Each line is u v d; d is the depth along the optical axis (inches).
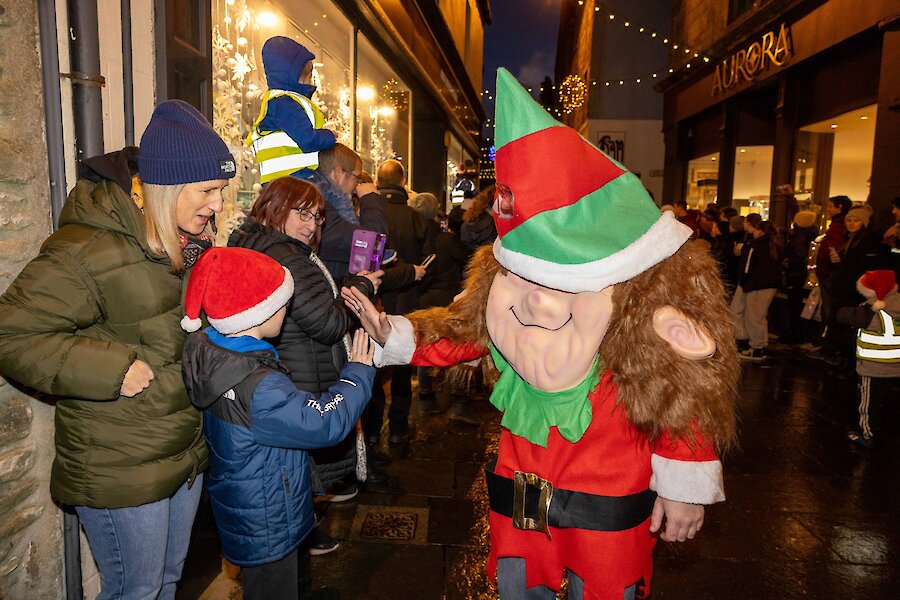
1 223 76.2
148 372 66.9
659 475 63.5
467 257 204.4
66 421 68.5
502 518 72.3
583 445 65.6
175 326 72.0
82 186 68.8
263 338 76.2
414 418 200.1
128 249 68.1
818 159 418.6
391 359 78.3
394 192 183.5
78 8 83.8
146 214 69.7
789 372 280.4
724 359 61.9
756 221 312.8
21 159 78.2
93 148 86.9
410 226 183.8
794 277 348.5
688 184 655.8
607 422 64.7
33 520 83.6
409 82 371.2
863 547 127.0
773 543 128.1
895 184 289.1
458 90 558.9
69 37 84.4
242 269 68.1
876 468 168.4
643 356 59.9
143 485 69.5
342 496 140.8
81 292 64.8
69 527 87.9
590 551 65.2
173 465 72.4
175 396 71.0
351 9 239.8
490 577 75.7
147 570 73.4
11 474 79.3
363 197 138.3
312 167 123.7
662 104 776.3
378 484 150.6
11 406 79.5
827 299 290.0
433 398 212.4
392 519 133.6
